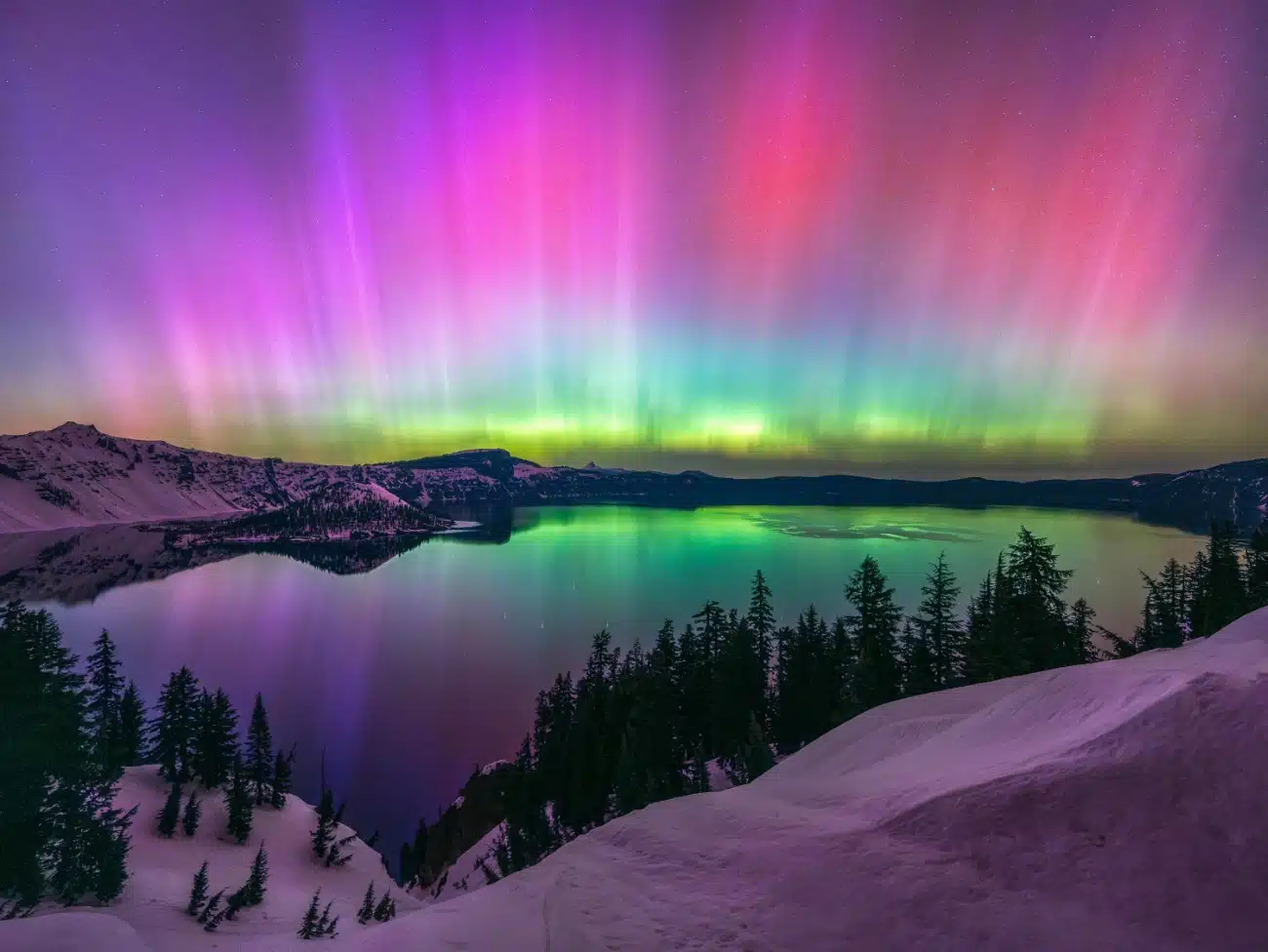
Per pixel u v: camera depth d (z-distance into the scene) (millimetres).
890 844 10102
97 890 37125
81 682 37656
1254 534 48906
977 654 41375
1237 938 7008
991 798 10148
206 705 76688
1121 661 21375
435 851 68000
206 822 66375
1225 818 8383
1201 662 17375
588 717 57281
